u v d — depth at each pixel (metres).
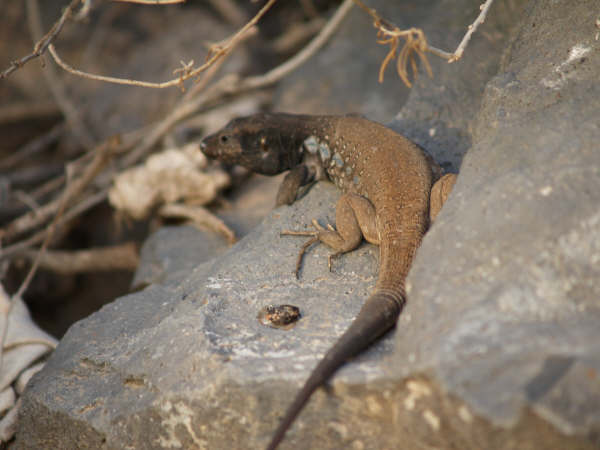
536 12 7.52
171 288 7.86
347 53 14.52
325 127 8.34
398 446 4.89
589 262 4.63
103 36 18.97
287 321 5.99
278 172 8.83
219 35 18.12
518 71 6.84
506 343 4.22
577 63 6.45
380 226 6.60
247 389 5.10
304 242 7.32
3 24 19.03
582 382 3.79
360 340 5.14
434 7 13.30
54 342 8.17
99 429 6.01
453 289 4.84
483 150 5.97
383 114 12.64
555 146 5.43
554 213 4.90
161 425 5.60
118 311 7.52
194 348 5.72
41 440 6.60
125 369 6.16
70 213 12.61
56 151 17.77
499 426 3.83
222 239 10.52
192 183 11.32
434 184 6.70
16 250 12.10
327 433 5.06
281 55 18.14
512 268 4.76
